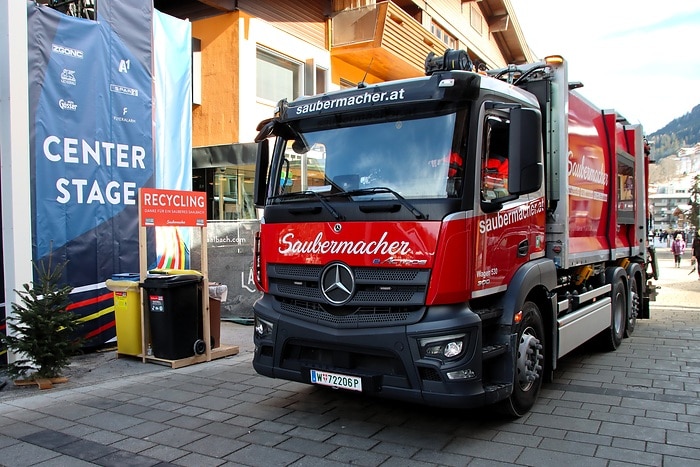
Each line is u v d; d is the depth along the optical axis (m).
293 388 6.45
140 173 8.83
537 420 5.35
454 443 4.79
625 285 9.25
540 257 6.04
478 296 4.73
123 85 8.59
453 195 4.59
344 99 5.18
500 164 5.17
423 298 4.48
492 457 4.48
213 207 13.19
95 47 8.21
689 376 6.92
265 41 13.45
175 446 4.75
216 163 12.28
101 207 8.30
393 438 4.91
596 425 5.19
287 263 5.21
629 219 9.36
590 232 7.57
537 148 4.77
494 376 5.04
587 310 7.07
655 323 11.03
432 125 4.82
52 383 6.57
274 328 5.21
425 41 17.39
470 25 23.52
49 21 7.67
